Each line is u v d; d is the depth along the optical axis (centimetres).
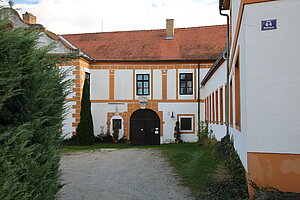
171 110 2406
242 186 659
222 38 2569
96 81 2425
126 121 2409
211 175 909
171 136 2400
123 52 2502
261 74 589
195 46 2519
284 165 573
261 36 591
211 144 1609
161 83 2419
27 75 368
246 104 594
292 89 575
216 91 1673
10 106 374
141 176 991
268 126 582
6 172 318
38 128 399
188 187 816
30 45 401
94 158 1444
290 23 579
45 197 410
